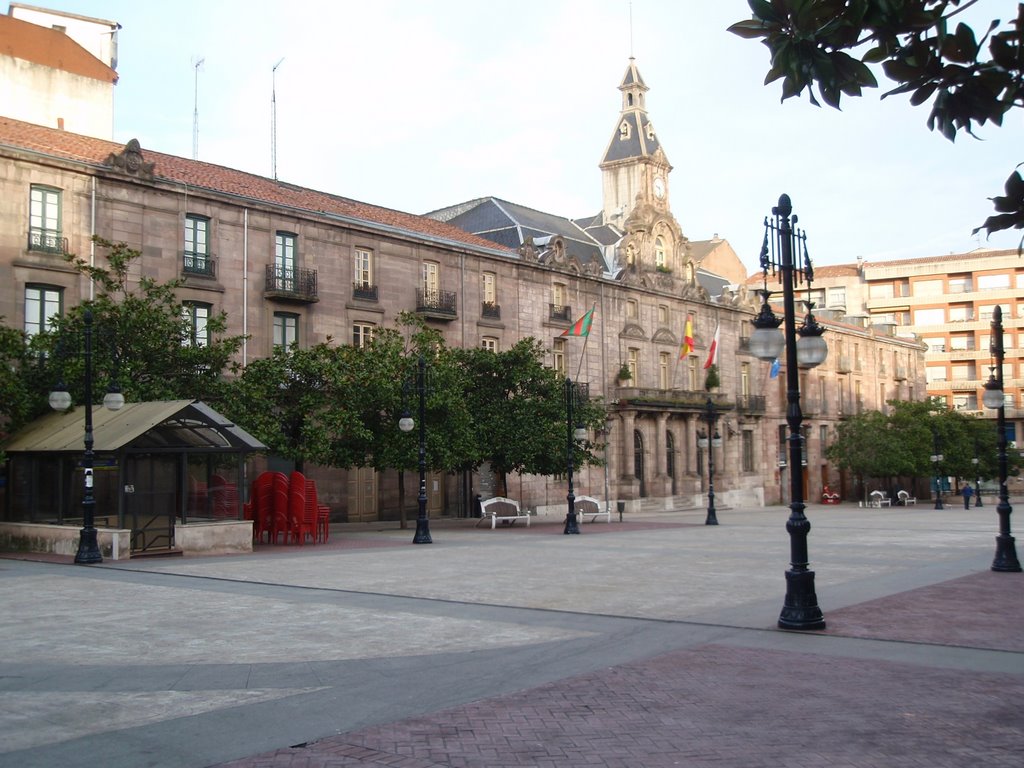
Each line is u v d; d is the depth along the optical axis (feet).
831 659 33.76
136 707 27.63
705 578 58.95
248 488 113.70
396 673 31.91
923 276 324.39
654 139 209.56
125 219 108.27
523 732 24.81
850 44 13.74
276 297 120.88
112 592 53.42
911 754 22.79
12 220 99.19
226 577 60.64
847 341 266.77
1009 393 307.17
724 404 205.67
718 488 208.74
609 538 98.37
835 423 256.52
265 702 28.12
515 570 64.49
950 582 56.29
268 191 128.06
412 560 72.49
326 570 64.85
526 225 175.94
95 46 141.28
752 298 232.12
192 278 112.88
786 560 71.20
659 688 29.53
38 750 23.50
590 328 160.45
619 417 178.91
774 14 13.70
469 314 149.38
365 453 110.11
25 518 83.76
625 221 199.31
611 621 42.42
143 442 74.95
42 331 93.56
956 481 304.50
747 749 23.27
